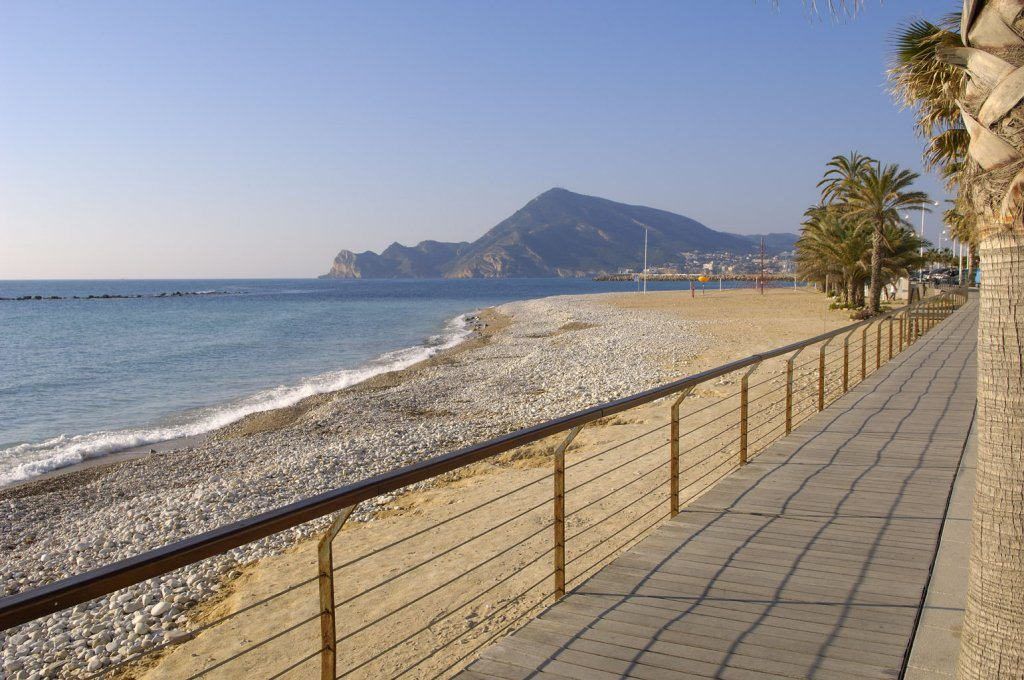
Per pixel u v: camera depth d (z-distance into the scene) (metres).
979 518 2.36
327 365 31.09
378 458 13.12
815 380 15.30
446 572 6.80
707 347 26.72
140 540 9.76
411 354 34.16
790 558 4.54
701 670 3.17
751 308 54.69
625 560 4.54
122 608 7.32
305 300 119.44
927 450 7.42
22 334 52.47
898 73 9.47
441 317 67.69
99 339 47.28
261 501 10.96
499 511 8.48
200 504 10.91
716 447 10.44
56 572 8.94
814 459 7.11
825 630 3.55
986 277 2.31
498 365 26.53
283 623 6.26
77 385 26.55
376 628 5.82
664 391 5.02
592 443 11.61
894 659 3.24
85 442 17.16
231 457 14.52
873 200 34.12
